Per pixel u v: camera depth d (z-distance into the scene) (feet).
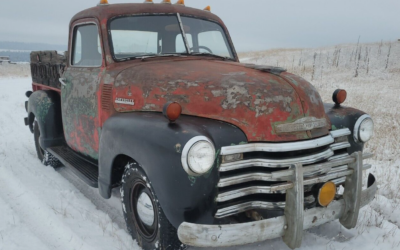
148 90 10.21
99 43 12.48
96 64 12.84
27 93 20.35
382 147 21.03
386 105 37.29
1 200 13.24
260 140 8.55
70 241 10.36
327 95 46.16
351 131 10.50
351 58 93.91
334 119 10.57
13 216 11.91
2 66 118.93
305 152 8.87
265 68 10.05
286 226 8.41
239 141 8.41
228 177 8.21
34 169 16.98
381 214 12.64
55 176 16.06
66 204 12.92
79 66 13.85
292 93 9.20
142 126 8.94
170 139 7.93
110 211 12.61
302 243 10.33
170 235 8.83
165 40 13.23
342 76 73.77
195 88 9.48
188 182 7.83
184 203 7.93
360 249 10.13
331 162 8.89
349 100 40.86
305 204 8.93
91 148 13.12
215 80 9.50
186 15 13.79
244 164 8.30
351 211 9.37
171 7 13.66
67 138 15.14
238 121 8.69
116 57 12.21
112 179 10.52
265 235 8.18
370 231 11.19
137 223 10.02
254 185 8.52
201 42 14.01
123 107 10.94
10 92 50.21
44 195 13.69
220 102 9.00
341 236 10.87
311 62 95.71
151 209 9.26
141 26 12.81
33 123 18.56
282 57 109.60
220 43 14.79
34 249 9.96
